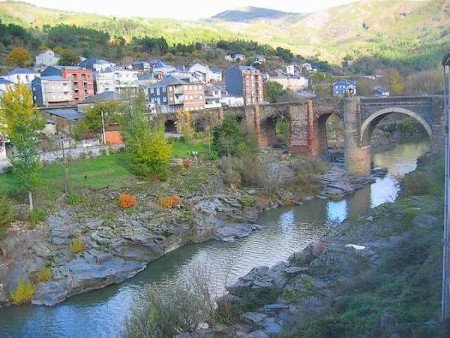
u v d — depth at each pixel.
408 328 24.09
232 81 150.25
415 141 136.00
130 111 86.62
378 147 127.94
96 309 45.09
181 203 67.88
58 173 70.12
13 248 50.78
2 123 59.59
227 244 61.28
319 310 32.31
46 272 49.25
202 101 126.69
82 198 62.03
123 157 81.06
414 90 169.50
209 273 51.16
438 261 31.42
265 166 84.75
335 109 95.50
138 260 55.34
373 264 39.12
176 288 37.41
